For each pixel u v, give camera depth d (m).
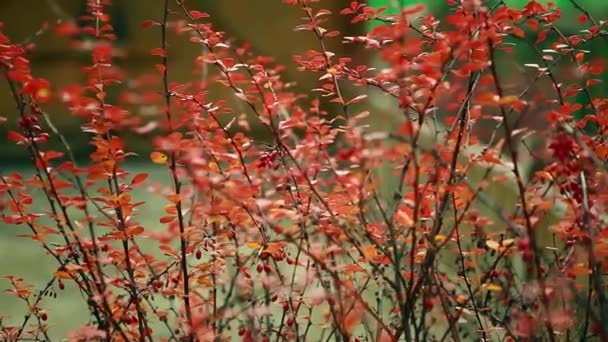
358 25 24.45
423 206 4.80
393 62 4.43
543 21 5.39
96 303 5.17
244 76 5.21
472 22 4.61
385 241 5.36
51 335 8.02
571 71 5.32
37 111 5.22
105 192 5.16
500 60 7.05
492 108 7.12
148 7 24.58
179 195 4.70
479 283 5.03
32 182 4.97
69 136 23.34
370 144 4.35
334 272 4.88
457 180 4.83
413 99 4.59
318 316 7.34
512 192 7.45
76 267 5.18
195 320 4.95
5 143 23.83
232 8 25.05
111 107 4.89
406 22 5.05
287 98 5.14
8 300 9.36
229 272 5.46
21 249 11.95
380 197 5.55
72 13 25.02
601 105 5.91
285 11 24.92
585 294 5.62
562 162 4.34
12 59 5.09
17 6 24.94
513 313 4.86
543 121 5.63
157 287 5.25
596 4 9.27
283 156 5.13
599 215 4.98
